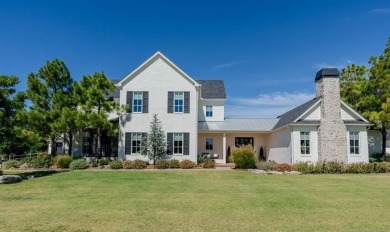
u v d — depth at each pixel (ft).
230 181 55.36
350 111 80.33
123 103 85.87
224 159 93.81
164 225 26.53
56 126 80.84
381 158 92.89
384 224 27.04
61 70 93.61
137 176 61.11
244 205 34.94
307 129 78.74
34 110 87.04
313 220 28.35
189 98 86.22
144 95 85.97
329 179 58.65
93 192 43.86
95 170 72.43
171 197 39.91
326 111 78.28
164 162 78.28
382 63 94.43
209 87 108.68
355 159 78.07
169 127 85.15
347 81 111.75
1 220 28.12
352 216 29.96
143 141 83.87
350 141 78.95
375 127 96.07
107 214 30.45
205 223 27.25
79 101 87.04
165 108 85.76
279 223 27.27
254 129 95.91
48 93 91.86
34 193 43.42
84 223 27.09
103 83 84.33
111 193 42.96
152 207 33.81
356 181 55.83
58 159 80.43
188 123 85.46
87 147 99.04
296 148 77.97
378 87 96.37
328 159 76.74
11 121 62.85
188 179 57.52
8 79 61.67
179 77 86.84
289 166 72.08
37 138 82.58
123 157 83.97
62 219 28.43
